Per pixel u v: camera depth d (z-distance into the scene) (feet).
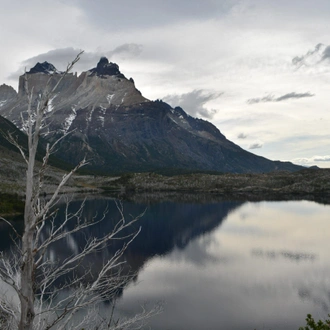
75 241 243.60
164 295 140.56
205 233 299.79
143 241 263.08
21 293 22.56
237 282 159.84
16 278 25.75
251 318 120.57
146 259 204.23
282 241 256.73
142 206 528.63
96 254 207.92
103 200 615.16
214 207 520.42
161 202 600.80
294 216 410.31
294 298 139.44
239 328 112.16
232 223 358.43
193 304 132.16
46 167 23.79
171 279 163.63
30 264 22.97
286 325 116.06
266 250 226.99
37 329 27.63
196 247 240.73
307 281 160.15
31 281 22.99
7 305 26.45
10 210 355.15
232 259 203.92
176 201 625.41
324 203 575.79
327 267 183.32
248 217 404.77
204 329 111.24
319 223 350.43
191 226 341.21
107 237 29.09
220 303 133.49
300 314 124.36
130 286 151.12
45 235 231.71
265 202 603.67
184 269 182.50
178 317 119.34
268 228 321.11
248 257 208.33
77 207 465.06
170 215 426.10
